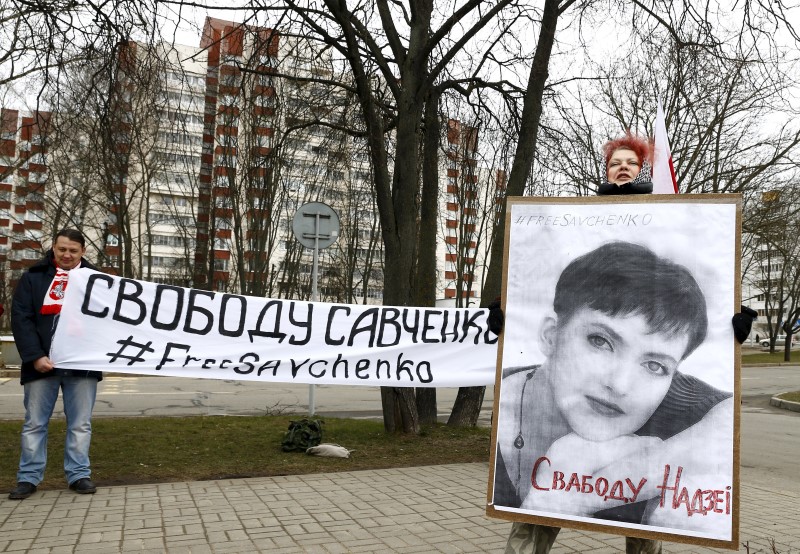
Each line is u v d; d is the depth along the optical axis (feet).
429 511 15.96
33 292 16.89
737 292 9.12
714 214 9.39
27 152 51.11
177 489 17.57
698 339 9.21
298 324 20.35
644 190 10.30
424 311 20.88
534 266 10.18
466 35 26.71
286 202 100.63
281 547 13.03
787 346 127.54
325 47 29.48
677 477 8.99
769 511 17.54
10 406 40.81
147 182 93.35
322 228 30.73
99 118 26.23
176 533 13.74
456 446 24.79
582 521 9.27
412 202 26.94
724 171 64.54
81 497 16.47
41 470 16.70
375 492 17.78
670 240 9.53
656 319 9.45
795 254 106.83
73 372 17.15
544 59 27.25
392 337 20.72
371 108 25.96
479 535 14.11
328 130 36.11
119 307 18.49
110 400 46.14
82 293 17.95
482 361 20.79
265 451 23.44
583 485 9.39
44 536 13.33
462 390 28.86
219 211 105.60
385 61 27.94
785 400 54.24
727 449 8.84
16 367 66.39
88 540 13.15
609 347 9.61
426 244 30.37
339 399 48.88
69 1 22.89
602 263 9.82
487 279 27.96
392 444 24.94
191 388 55.67
